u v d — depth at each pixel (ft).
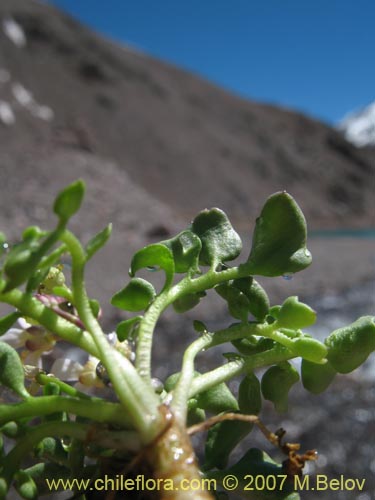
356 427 13.98
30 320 2.16
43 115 111.75
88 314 1.77
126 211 45.73
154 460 1.59
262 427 1.88
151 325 1.92
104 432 1.69
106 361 1.71
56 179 50.34
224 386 2.22
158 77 153.79
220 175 127.85
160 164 123.75
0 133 89.40
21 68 124.98
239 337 2.09
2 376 1.79
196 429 1.71
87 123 122.62
